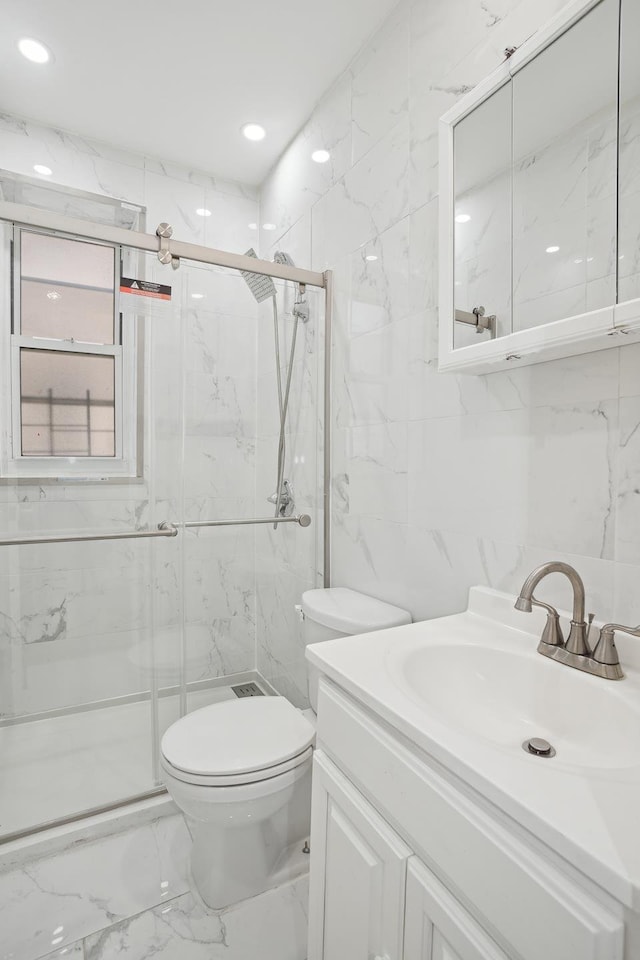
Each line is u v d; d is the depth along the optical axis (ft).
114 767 5.58
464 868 2.10
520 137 3.39
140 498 5.65
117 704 5.67
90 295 5.27
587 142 2.98
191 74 6.13
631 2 2.74
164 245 5.46
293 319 6.26
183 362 5.74
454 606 4.39
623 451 3.06
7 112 6.83
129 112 6.82
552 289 3.18
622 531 3.06
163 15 5.28
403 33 5.02
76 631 5.52
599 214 2.91
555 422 3.48
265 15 5.27
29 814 5.11
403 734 2.47
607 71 2.87
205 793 3.96
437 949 2.25
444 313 3.94
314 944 3.34
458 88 4.33
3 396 5.01
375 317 5.45
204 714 4.89
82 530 5.43
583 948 1.60
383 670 3.01
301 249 7.10
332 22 5.36
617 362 3.09
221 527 6.05
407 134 4.95
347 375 5.99
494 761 2.08
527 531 3.69
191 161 7.90
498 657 3.30
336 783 3.08
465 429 4.25
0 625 5.31
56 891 4.49
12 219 4.88
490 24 4.00
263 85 6.31
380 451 5.37
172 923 4.19
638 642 2.92
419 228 4.78
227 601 6.12
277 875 4.70
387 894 2.57
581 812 1.77
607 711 2.68
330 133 6.35
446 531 4.47
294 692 6.27
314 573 6.48
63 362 5.21
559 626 3.19
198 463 5.89
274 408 6.22
